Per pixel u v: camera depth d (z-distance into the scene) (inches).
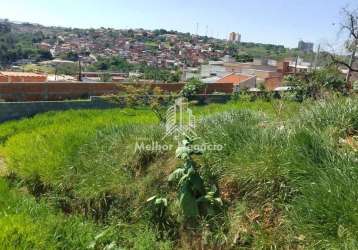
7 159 333.4
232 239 200.4
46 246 203.6
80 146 308.0
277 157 220.2
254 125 272.5
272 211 202.5
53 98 727.1
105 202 252.5
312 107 287.4
